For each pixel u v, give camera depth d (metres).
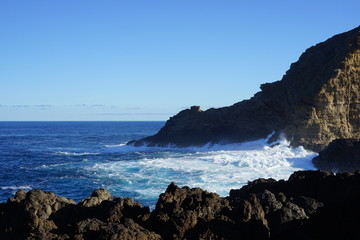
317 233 13.95
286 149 50.22
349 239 13.05
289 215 16.19
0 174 42.62
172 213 15.88
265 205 17.33
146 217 16.11
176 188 17.25
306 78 55.03
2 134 147.25
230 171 37.16
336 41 56.22
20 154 66.12
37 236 14.76
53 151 72.56
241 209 15.72
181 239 14.84
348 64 51.25
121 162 48.44
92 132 165.62
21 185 36.34
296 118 53.53
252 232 15.08
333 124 52.19
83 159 55.91
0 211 17.98
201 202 16.28
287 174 35.47
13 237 16.47
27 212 16.81
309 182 20.25
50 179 38.84
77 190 33.22
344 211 14.30
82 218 17.14
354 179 17.53
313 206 17.69
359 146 38.72
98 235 13.80
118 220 16.42
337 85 51.53
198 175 35.50
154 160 47.25
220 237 14.55
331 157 40.00
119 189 31.34
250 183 21.88
